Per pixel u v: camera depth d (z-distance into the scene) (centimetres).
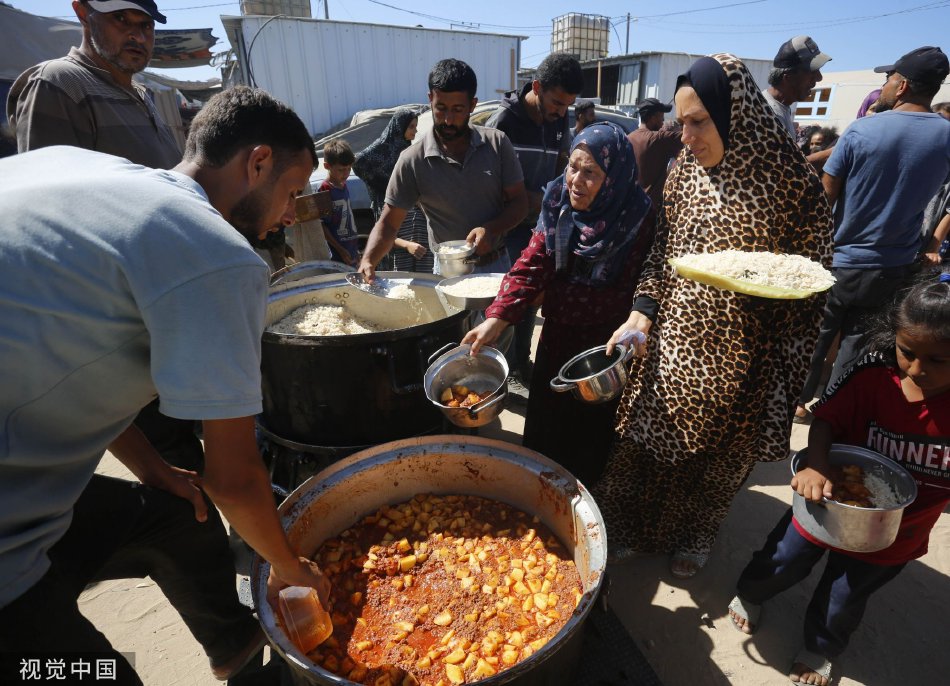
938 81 276
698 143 165
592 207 195
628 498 227
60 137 243
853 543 151
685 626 210
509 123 380
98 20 245
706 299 172
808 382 339
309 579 140
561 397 225
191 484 167
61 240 93
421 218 459
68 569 133
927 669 194
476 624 161
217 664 184
